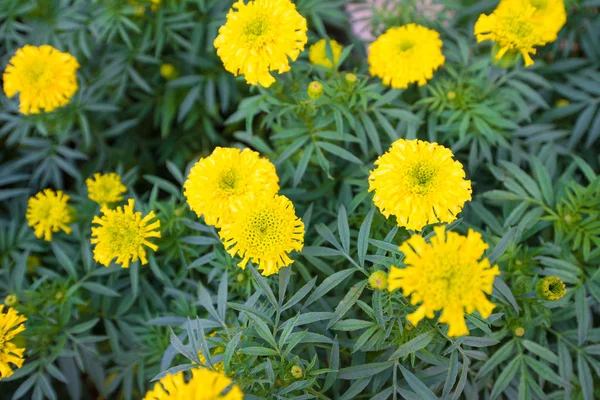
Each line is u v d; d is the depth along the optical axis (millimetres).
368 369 429
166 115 653
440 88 547
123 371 554
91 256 528
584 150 615
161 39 617
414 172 411
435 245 378
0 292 556
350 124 514
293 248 427
